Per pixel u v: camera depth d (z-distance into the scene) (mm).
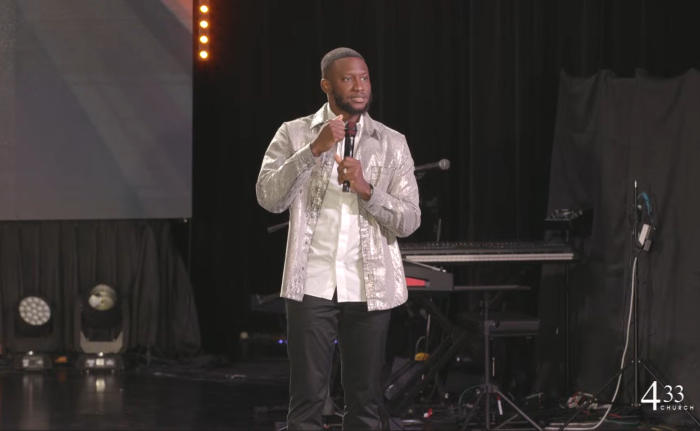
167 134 11211
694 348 7633
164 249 11750
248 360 11797
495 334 7164
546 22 9883
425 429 7738
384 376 8688
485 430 7129
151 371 10984
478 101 9922
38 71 11125
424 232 10320
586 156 8781
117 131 11188
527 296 9438
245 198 11781
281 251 11734
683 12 9000
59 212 11188
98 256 11586
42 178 11156
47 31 11109
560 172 9078
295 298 4633
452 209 10398
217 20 11680
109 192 11211
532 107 9867
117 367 11141
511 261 7652
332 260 4684
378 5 10695
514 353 9086
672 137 7941
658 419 7812
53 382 10250
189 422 8086
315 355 4672
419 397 9078
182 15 11195
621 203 8375
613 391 8312
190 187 11227
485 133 9898
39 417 8289
